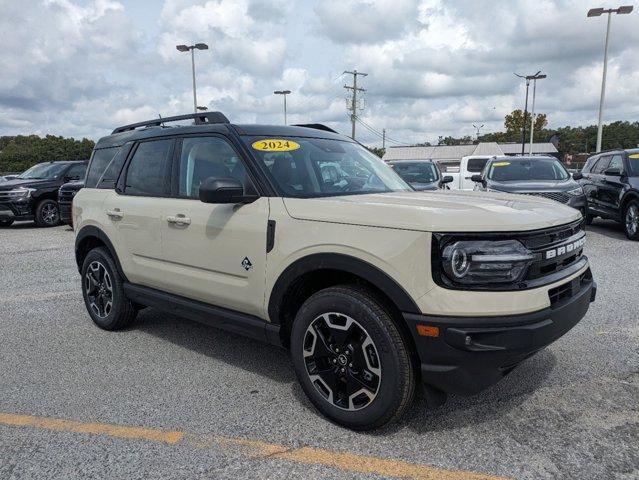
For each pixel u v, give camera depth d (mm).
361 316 2861
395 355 2783
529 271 2736
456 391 2732
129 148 4715
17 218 13719
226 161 3719
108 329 4957
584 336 4547
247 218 3395
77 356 4309
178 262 3955
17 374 3941
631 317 5066
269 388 3646
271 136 3846
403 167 13234
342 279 3205
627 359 4027
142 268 4344
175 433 3041
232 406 3377
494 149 65375
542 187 10250
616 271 7160
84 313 5594
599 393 3465
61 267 8242
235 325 3619
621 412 3209
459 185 17859
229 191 3240
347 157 4141
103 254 4848
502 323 2605
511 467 2660
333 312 2998
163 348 4477
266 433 3031
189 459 2777
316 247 3002
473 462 2709
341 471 2652
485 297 2604
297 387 3662
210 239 3639
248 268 3402
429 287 2641
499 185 10594
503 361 2658
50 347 4535
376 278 2775
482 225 2643
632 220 10047
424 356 2697
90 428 3109
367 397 2934
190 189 3979
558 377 3717
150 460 2770
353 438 2961
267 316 3373
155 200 4211
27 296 6355
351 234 2885
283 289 3207
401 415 2906
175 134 4219
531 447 2842
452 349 2627
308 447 2875
